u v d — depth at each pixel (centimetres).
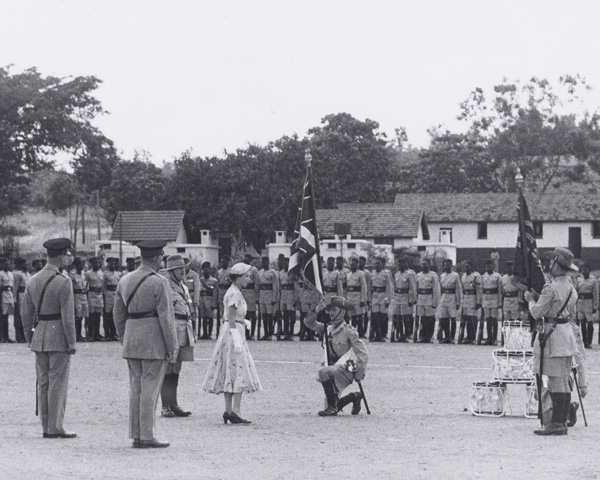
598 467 1334
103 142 9500
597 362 3111
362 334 4103
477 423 1792
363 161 10325
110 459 1372
